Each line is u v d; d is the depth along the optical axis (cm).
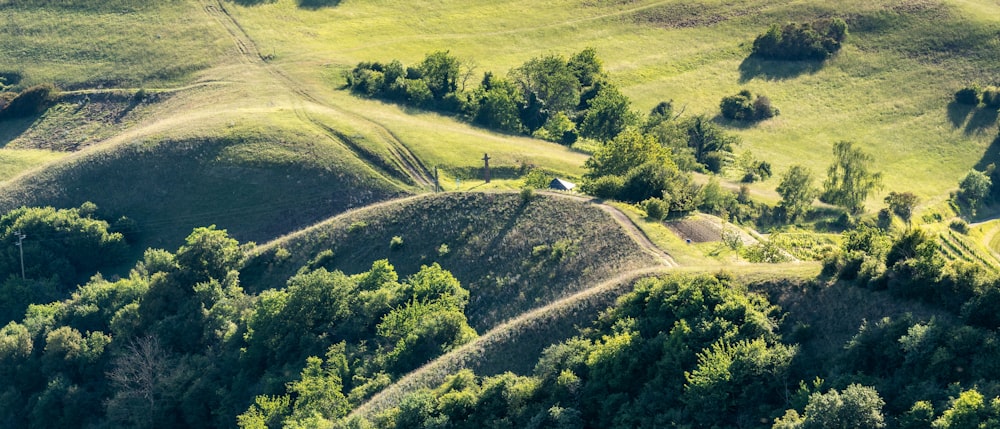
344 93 18375
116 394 9875
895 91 19575
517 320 8469
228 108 17525
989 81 19412
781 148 17875
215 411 9300
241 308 10581
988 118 18338
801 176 14775
